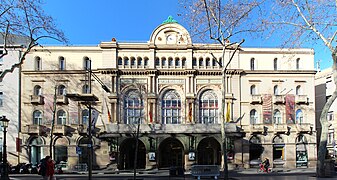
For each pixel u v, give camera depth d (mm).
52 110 53750
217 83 55250
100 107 53750
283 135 55062
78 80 54406
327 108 26094
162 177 36062
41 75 54375
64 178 35031
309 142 55406
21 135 53250
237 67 55562
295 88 56219
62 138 53438
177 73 54844
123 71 54281
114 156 52156
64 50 54812
